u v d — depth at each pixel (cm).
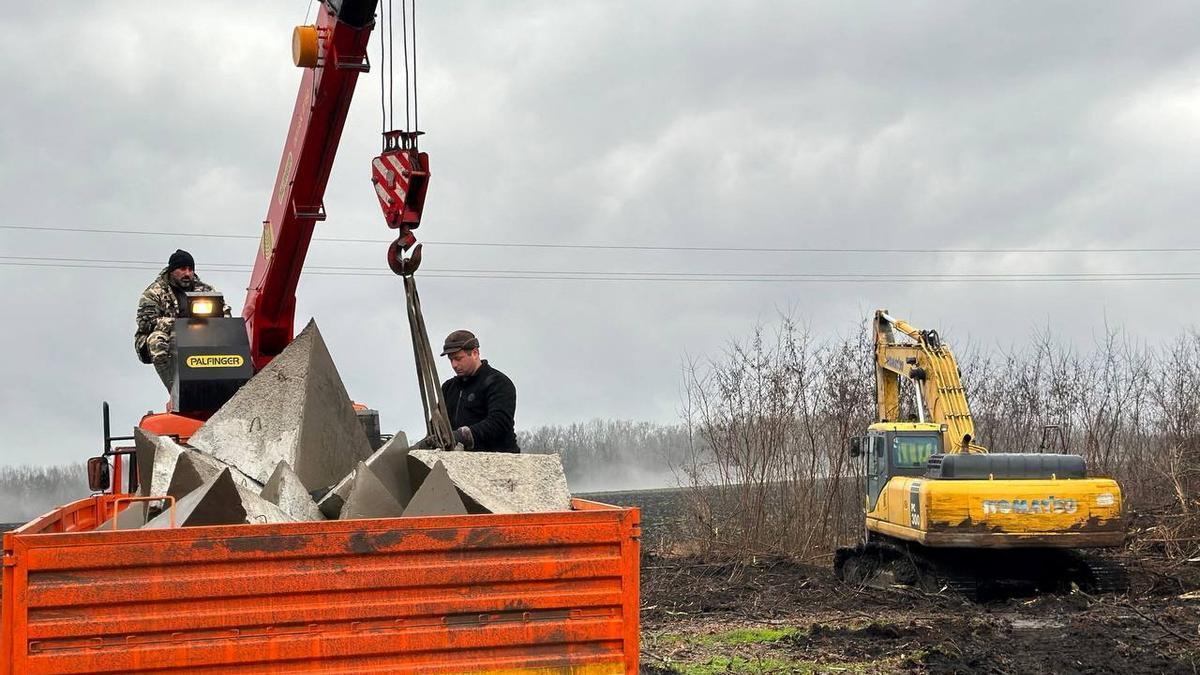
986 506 1384
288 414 621
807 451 1905
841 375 1941
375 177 816
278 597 452
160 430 855
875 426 1645
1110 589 1427
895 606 1359
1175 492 1770
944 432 1588
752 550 1838
